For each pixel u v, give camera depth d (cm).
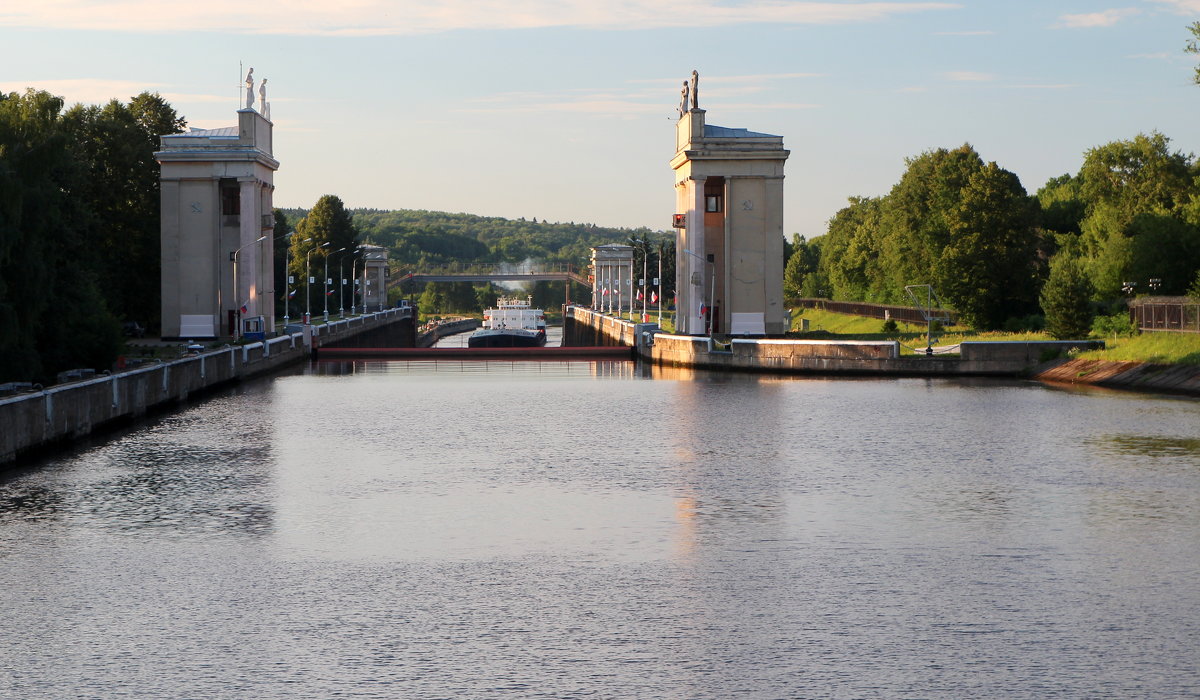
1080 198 19650
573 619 3384
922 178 19162
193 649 3127
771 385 11550
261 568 3969
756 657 3052
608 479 5825
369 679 2902
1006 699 2759
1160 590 3659
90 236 13912
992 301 15775
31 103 9794
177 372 9638
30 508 5016
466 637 3225
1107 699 2758
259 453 6769
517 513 4928
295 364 15175
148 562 4053
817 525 4653
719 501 5194
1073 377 11250
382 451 6888
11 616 3422
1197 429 7612
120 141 15988
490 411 9325
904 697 2778
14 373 7844
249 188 15925
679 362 14450
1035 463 6247
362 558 4112
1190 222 14350
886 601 3553
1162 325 11725
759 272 16200
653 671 2952
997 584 3741
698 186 16012
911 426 7944
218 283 16162
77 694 2806
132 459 6462
